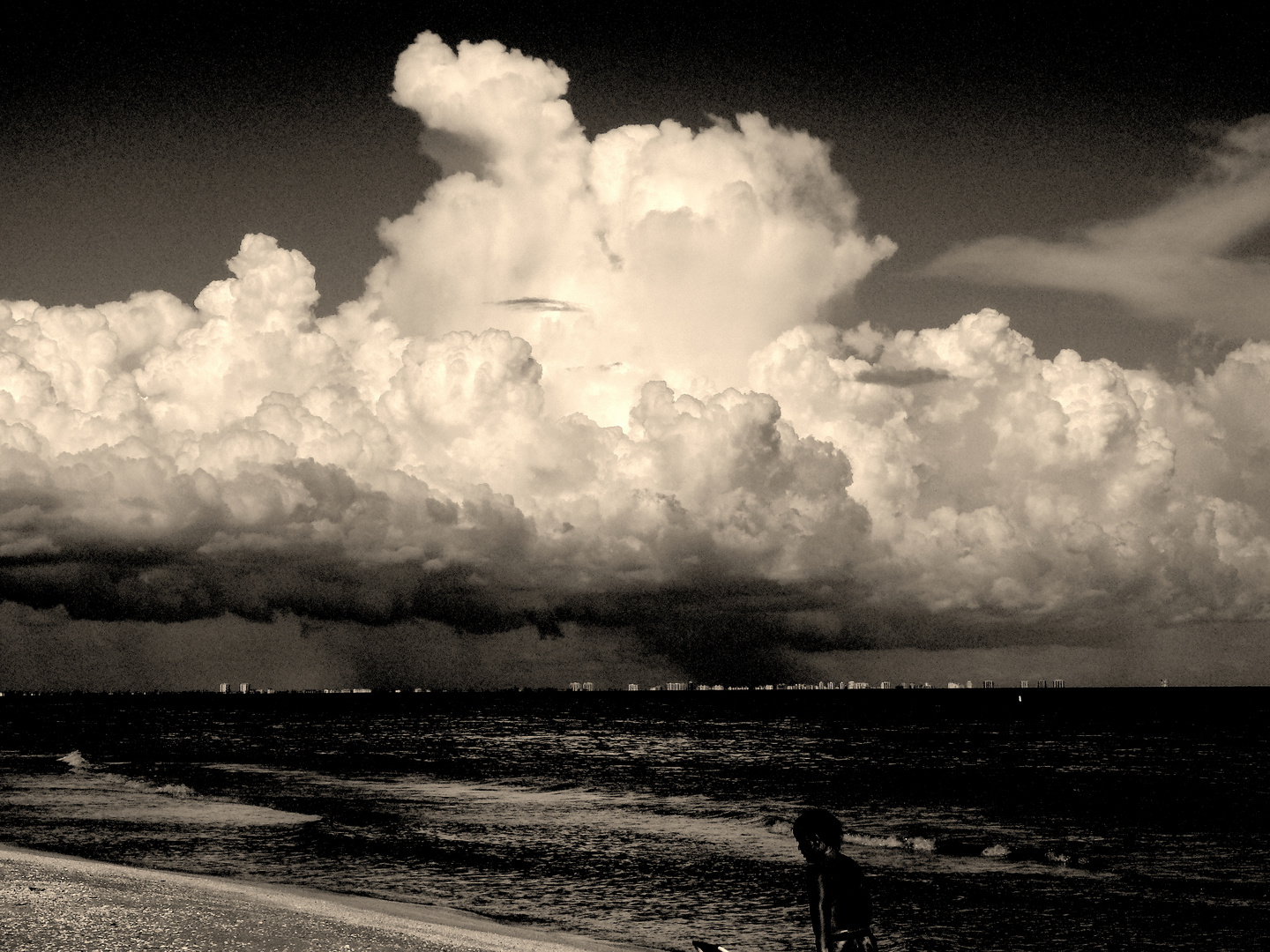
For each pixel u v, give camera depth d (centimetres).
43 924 1590
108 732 12838
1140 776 7012
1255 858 3647
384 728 14562
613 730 14438
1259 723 15675
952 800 5538
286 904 2080
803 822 868
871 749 10012
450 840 3859
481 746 10506
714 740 11694
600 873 3228
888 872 3341
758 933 2477
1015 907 2834
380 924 1883
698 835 4100
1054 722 16525
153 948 1459
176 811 4566
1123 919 2689
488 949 1659
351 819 4391
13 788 5484
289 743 10506
